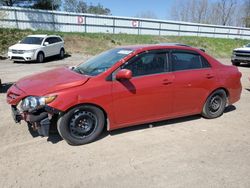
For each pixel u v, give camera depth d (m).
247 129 5.14
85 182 3.30
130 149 4.16
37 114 3.97
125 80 4.36
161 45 4.85
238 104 7.02
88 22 28.27
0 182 3.26
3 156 3.88
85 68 4.77
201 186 3.25
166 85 4.72
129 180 3.35
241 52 17.08
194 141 4.51
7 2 30.09
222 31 37.66
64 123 4.05
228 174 3.51
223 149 4.23
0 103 6.61
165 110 4.88
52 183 3.27
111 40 25.62
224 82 5.54
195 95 5.18
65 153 4.00
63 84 4.04
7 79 10.38
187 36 33.22
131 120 4.58
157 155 3.99
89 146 4.25
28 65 15.34
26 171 3.51
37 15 25.58
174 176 3.45
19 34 22.44
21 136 4.57
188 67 5.09
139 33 31.58
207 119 5.63
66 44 23.05
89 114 4.23
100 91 4.16
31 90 4.05
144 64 4.58
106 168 3.62
